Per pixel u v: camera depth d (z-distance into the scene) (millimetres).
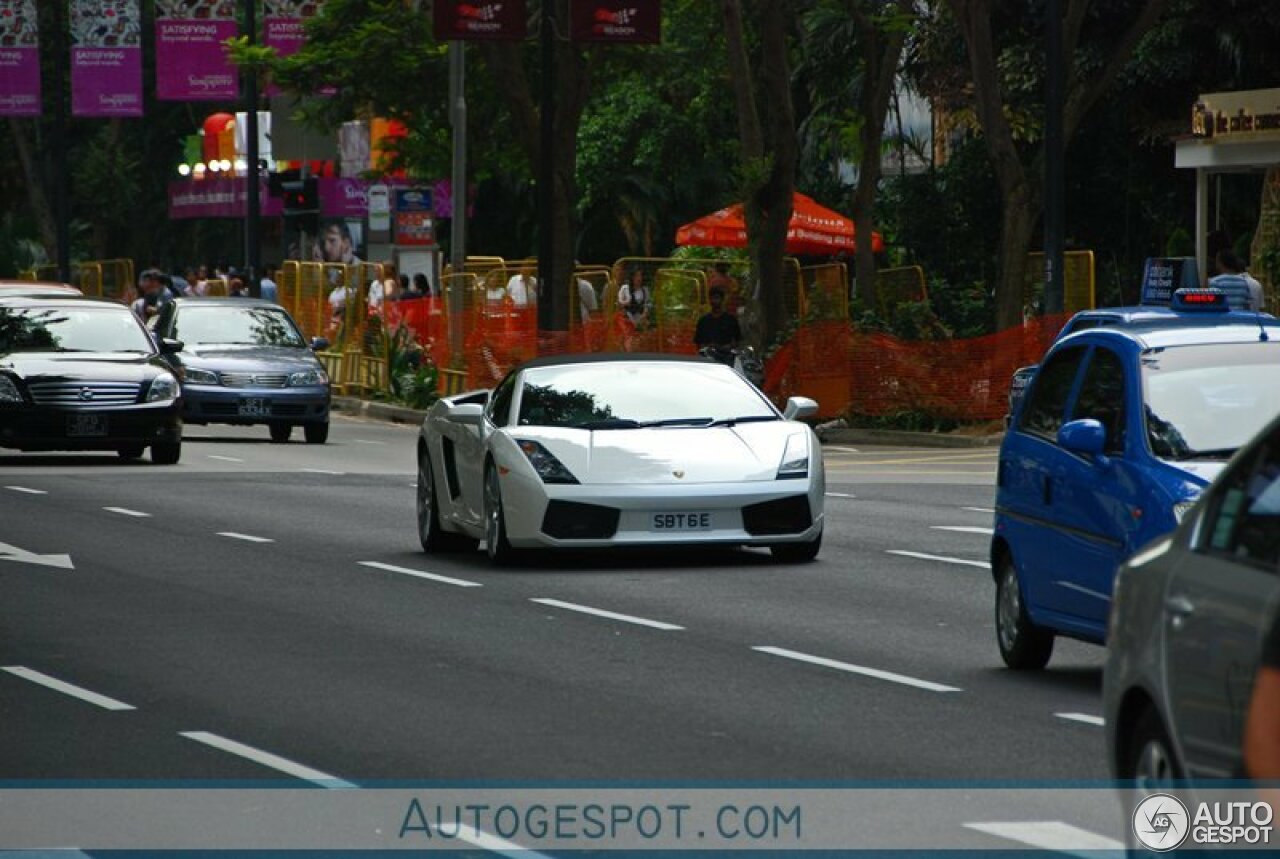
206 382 48188
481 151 67812
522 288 56594
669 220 97500
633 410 25844
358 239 101438
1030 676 17438
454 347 58656
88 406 39469
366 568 25125
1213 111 53750
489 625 20359
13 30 71000
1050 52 45250
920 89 67875
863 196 55375
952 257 66812
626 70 63406
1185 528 10156
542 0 50094
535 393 26016
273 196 69375
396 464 41875
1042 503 17297
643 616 20922
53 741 14914
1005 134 48562
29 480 36812
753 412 26016
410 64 61281
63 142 82062
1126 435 16359
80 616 21125
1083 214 66625
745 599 22125
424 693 16656
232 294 70875
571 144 55906
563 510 24531
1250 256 58062
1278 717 8586
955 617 20828
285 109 87312
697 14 70250
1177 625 9680
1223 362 16719
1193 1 61188
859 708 15922
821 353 49188
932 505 32812
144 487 35625
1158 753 10000
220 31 67688
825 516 30953
